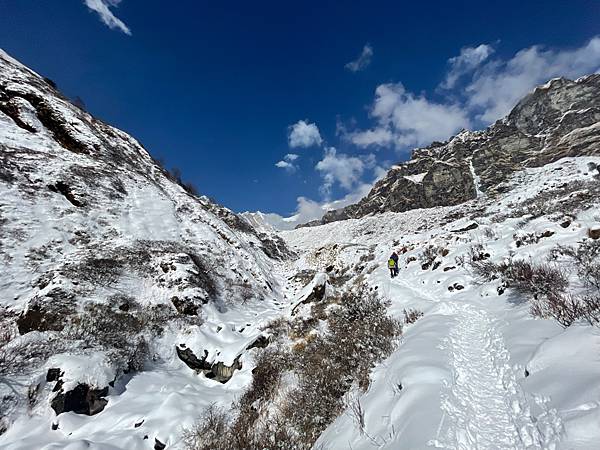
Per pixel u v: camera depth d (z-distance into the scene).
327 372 8.24
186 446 7.43
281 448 6.29
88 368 9.76
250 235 50.50
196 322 15.17
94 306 14.01
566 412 3.77
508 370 5.54
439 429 4.40
